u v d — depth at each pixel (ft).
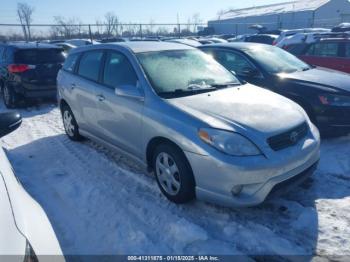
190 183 10.34
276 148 9.63
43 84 26.61
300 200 11.13
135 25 86.12
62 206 11.33
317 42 26.99
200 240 9.23
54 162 15.20
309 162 10.44
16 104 27.71
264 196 9.39
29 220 5.85
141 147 11.93
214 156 9.29
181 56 13.79
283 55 19.90
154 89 11.51
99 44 15.38
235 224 9.89
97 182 12.94
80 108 15.81
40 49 27.14
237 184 9.16
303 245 8.91
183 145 9.93
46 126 21.52
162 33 98.94
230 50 19.56
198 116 10.01
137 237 9.49
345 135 16.62
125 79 12.82
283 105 11.50
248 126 9.62
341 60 25.34
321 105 15.60
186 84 12.30
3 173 6.91
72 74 16.57
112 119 13.26
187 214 10.51
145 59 12.78
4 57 28.04
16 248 4.89
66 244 9.37
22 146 17.65
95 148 16.74
